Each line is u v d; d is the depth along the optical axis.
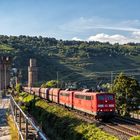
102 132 25.91
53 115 38.62
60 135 32.16
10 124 27.80
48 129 37.12
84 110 48.62
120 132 32.81
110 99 44.16
